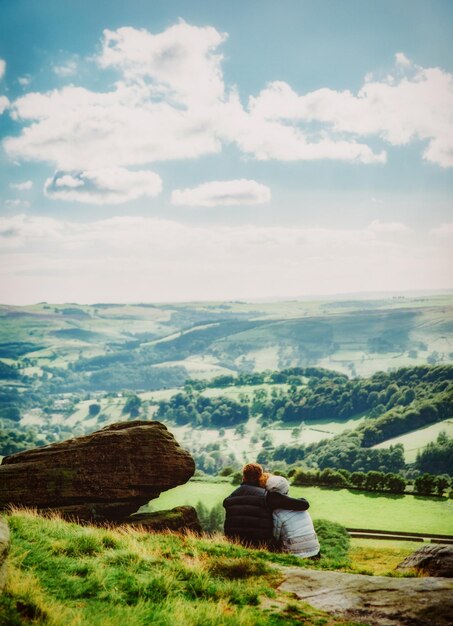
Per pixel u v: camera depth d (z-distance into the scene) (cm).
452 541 7656
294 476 11631
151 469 2012
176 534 1491
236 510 1451
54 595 910
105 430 2114
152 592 955
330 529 5859
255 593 977
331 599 966
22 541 1140
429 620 856
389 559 2159
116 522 1948
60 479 1945
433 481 10431
